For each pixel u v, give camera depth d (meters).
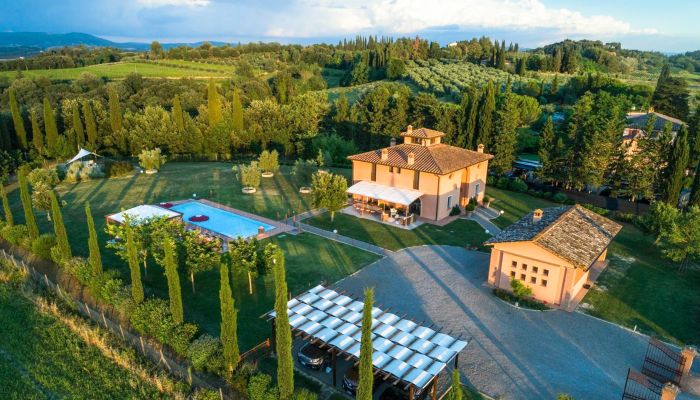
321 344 25.19
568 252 32.97
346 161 80.81
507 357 27.33
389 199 50.97
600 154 59.66
